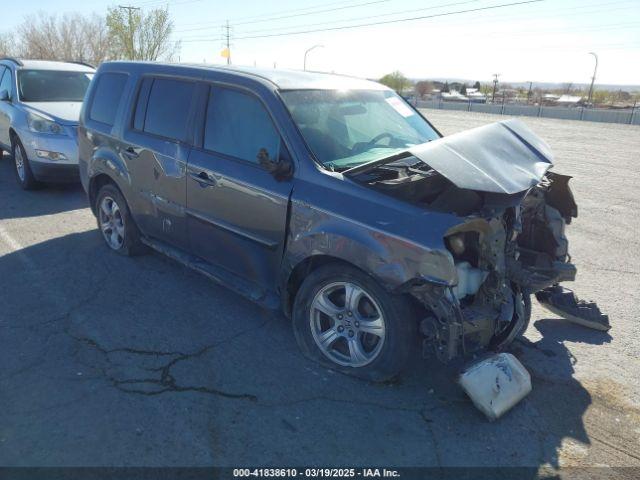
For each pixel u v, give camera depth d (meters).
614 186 11.06
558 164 14.29
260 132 3.94
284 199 3.66
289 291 3.83
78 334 3.96
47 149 7.64
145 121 4.91
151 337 3.97
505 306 3.52
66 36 50.84
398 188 3.39
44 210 7.25
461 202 3.49
